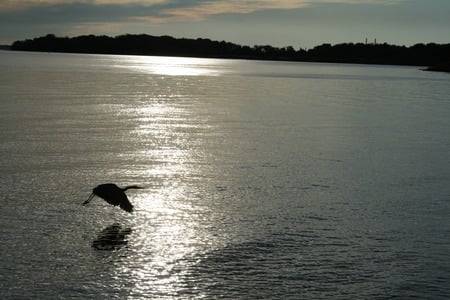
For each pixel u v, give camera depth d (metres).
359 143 40.03
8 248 19.47
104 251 19.55
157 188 26.69
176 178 28.56
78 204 24.05
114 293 16.89
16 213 22.75
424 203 25.44
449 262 19.30
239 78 132.00
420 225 22.64
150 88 88.62
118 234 21.03
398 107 67.31
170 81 111.62
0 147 34.41
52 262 18.62
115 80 108.00
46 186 26.39
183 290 17.17
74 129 42.00
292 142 39.53
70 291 16.89
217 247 20.09
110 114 51.72
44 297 16.50
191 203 24.66
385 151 37.16
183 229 21.67
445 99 82.00
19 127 42.06
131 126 44.44
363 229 22.06
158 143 37.41
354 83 121.31
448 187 28.16
